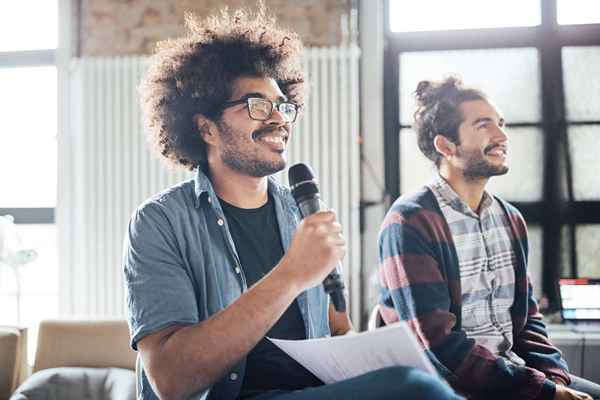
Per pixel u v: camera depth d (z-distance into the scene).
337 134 4.11
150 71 1.64
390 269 2.04
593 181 3.97
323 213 1.17
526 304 2.13
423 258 1.98
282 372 1.29
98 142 4.34
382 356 1.03
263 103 1.40
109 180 4.32
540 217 3.99
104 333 3.38
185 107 1.49
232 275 1.36
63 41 4.40
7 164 4.54
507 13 4.09
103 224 4.32
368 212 4.09
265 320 1.12
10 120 4.54
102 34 4.40
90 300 4.30
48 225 4.49
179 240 1.33
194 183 1.43
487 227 2.12
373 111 4.12
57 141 4.38
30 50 4.56
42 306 4.47
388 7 4.21
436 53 4.15
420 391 0.89
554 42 4.03
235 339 1.12
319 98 4.13
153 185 4.29
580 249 3.96
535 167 4.01
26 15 4.61
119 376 3.20
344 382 0.98
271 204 1.49
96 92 4.36
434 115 2.21
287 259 1.15
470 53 4.11
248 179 1.43
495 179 4.04
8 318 4.48
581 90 4.00
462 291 2.05
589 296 3.60
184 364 1.13
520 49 4.06
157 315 1.23
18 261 3.86
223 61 1.46
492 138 2.15
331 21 4.17
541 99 4.03
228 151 1.41
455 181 2.18
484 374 1.85
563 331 3.52
